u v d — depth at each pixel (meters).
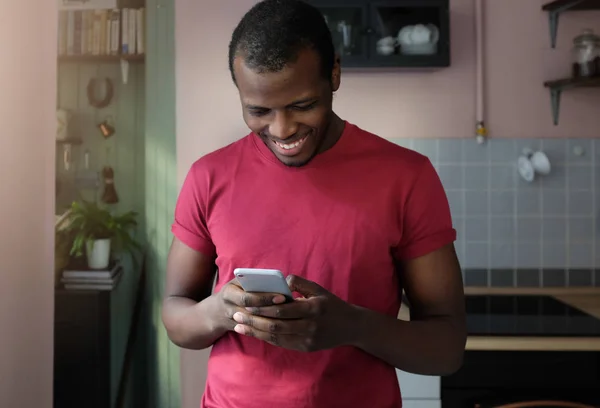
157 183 2.42
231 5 2.36
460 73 2.34
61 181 2.43
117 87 2.47
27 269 1.77
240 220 0.90
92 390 2.29
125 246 2.43
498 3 2.34
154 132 2.40
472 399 1.78
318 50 0.77
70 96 2.46
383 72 2.34
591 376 1.78
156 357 2.42
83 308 2.30
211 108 2.38
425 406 1.78
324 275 0.87
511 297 2.26
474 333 1.73
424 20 2.17
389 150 0.91
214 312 0.85
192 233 0.97
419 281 0.90
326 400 0.86
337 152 0.90
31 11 1.75
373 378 0.89
